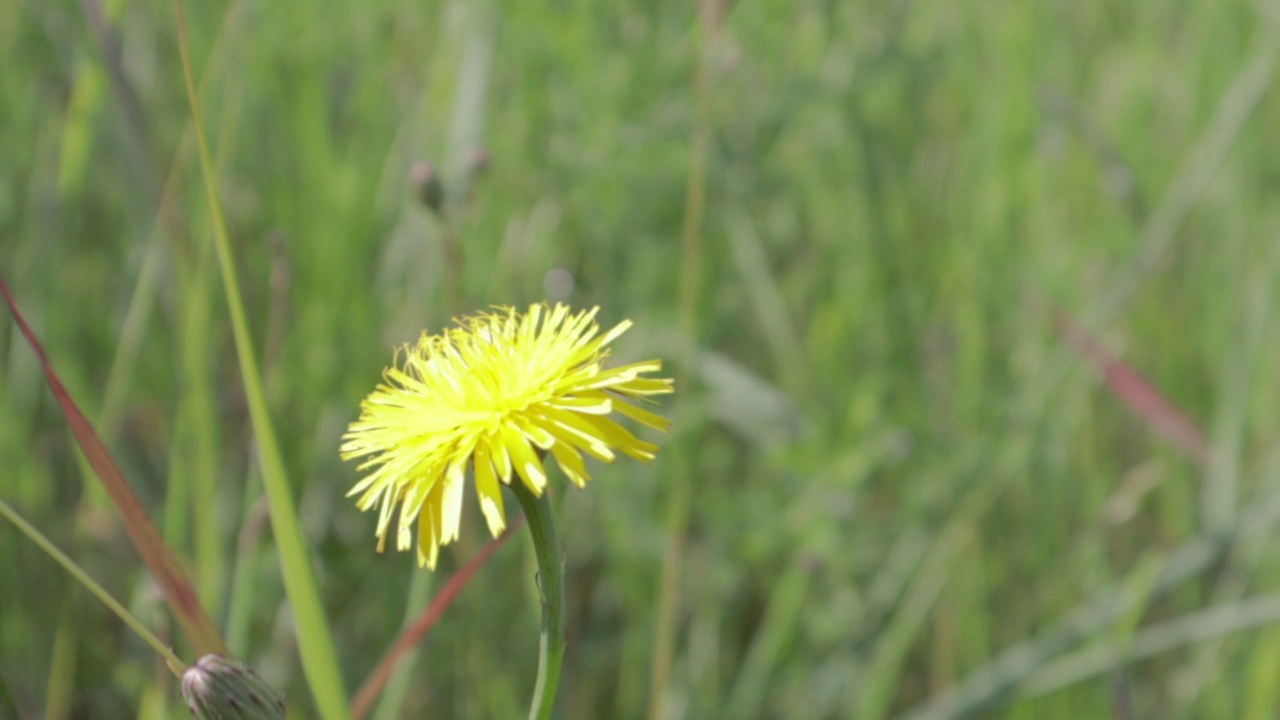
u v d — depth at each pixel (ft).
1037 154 1.50
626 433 0.69
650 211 1.40
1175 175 1.55
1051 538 1.32
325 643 0.82
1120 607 1.12
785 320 1.37
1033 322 1.40
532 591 1.19
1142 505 1.45
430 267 1.29
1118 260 1.48
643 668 1.23
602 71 1.37
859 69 1.49
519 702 1.20
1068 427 1.34
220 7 1.41
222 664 0.74
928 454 1.34
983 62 1.61
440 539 0.68
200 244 1.16
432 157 1.32
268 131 1.43
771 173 1.49
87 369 1.33
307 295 1.30
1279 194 1.55
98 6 1.09
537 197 1.40
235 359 1.26
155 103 1.37
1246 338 1.34
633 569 1.24
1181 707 1.21
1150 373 1.50
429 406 0.71
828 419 1.33
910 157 1.53
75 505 1.30
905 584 1.26
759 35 1.50
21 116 1.38
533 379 0.70
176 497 1.06
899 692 1.30
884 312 1.43
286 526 0.80
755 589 1.36
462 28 1.32
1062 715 1.21
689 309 1.07
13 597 1.17
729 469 1.44
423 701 1.20
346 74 1.48
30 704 1.16
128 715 1.20
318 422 1.27
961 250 1.41
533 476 0.67
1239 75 1.52
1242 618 1.12
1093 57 1.70
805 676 1.23
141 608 1.01
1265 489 1.25
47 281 1.25
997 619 1.31
